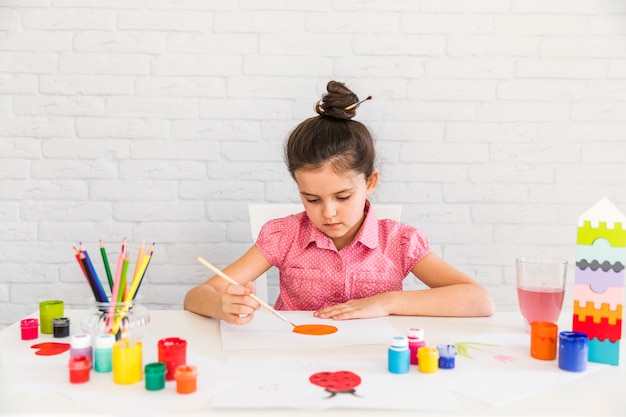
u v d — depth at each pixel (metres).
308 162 1.25
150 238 1.89
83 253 0.94
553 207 1.90
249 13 1.84
